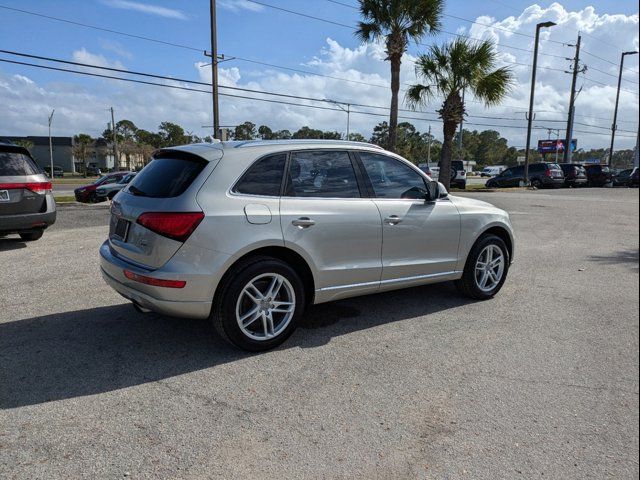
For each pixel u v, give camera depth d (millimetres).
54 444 2662
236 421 2904
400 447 2658
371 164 4531
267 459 2547
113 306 5059
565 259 7734
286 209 3889
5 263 7004
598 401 3158
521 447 2662
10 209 7793
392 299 5418
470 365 3701
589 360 3795
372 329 4465
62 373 3516
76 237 9391
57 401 3121
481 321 4695
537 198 21328
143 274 3564
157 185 3816
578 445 2684
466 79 19219
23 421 2885
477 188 31078
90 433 2770
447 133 20438
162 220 3496
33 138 95562
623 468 2486
